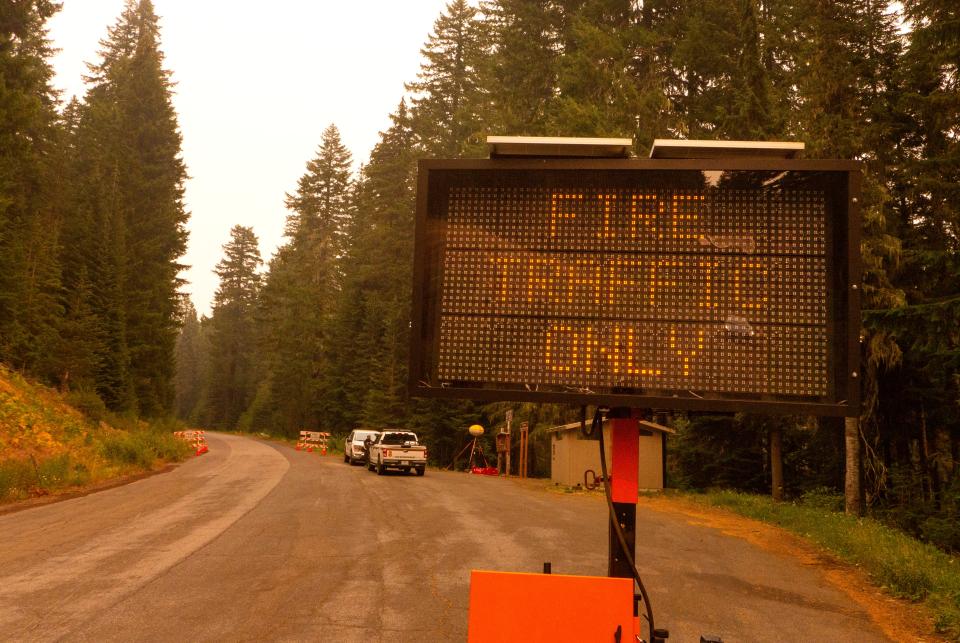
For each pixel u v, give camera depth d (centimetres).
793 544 1288
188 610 712
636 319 325
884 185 2027
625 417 337
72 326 3744
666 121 2984
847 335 309
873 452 2005
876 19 2195
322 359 7194
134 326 5038
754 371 315
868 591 912
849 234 313
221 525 1285
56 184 4597
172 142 6397
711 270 324
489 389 328
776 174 324
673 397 313
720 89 3114
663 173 331
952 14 1605
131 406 4244
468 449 4472
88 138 6062
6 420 2347
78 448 2483
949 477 2014
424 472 2745
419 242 342
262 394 8469
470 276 338
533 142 326
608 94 3066
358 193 8394
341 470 2792
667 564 1049
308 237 8369
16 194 3934
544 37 3975
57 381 3494
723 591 882
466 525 1346
